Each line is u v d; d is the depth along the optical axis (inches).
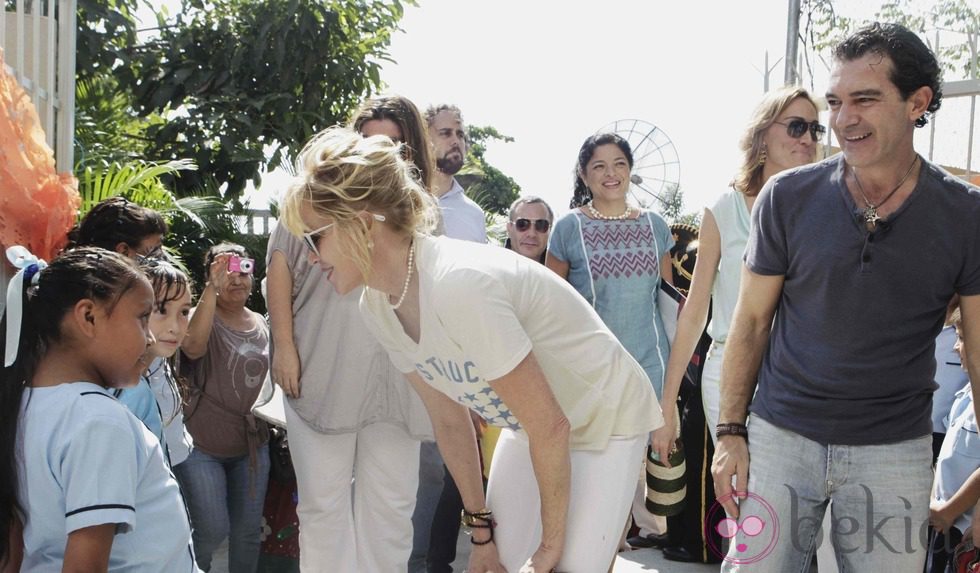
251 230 393.4
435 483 177.8
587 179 206.4
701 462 207.9
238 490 172.2
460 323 101.2
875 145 106.7
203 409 165.9
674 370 164.4
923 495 113.5
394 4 460.4
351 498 162.9
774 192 116.9
